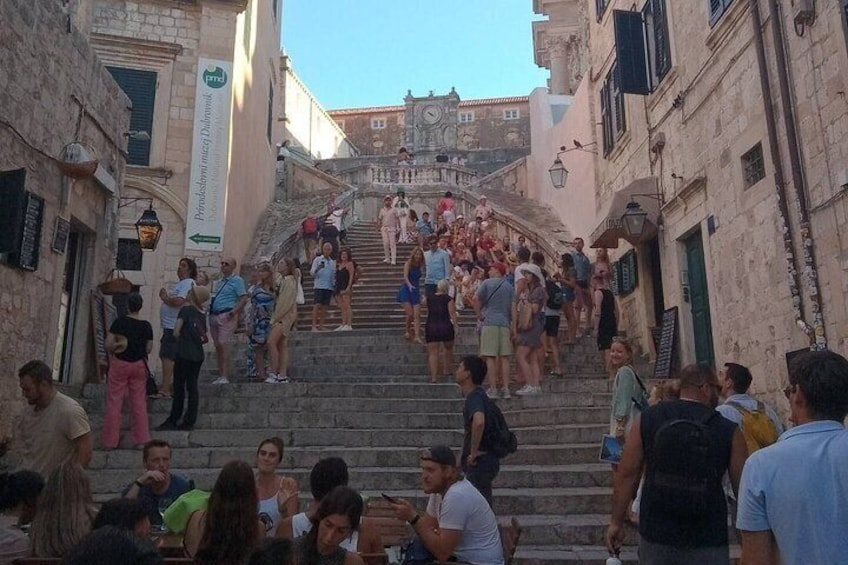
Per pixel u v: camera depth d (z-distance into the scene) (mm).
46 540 3438
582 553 5574
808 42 6828
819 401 2529
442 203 21156
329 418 8172
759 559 2428
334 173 25969
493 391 8820
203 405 8523
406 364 10852
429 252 12836
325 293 12711
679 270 10336
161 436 7582
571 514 6301
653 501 3254
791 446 2473
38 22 7496
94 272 9320
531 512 6320
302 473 6863
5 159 6867
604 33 14508
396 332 12109
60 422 4941
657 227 10992
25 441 4996
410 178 26031
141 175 14852
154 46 15391
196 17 15945
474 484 5199
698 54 9484
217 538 3361
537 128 24469
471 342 11922
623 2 12977
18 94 7078
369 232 20594
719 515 3199
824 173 6609
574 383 9305
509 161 34969
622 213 11195
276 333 9523
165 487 4836
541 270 10727
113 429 7152
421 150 41656
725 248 8750
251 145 18516
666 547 3193
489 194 24891
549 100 24844
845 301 6297
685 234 10148
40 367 5031
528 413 8273
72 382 8953
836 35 6359
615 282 13398
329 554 3439
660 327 11375
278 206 22344
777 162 7289
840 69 6305
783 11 7270
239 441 7672
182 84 15555
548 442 7746
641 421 3551
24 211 7078
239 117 16625
